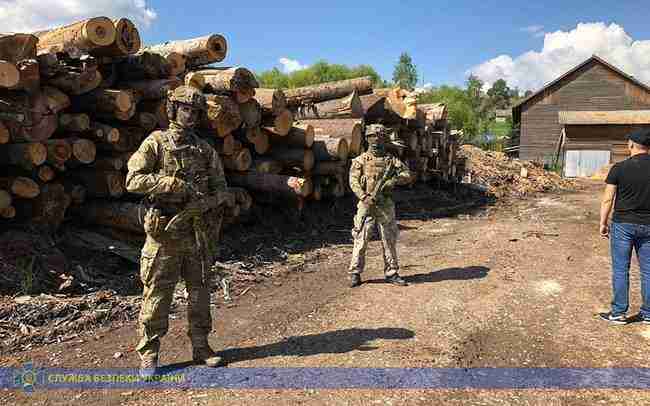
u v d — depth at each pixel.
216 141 7.10
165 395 3.25
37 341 4.07
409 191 13.27
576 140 26.84
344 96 11.52
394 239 5.75
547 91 30.78
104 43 5.81
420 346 4.02
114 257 5.84
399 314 4.78
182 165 3.40
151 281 3.42
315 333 4.32
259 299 5.31
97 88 6.09
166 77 6.74
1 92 5.26
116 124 6.39
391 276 5.76
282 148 8.32
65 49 5.63
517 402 3.16
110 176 6.10
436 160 14.29
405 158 12.59
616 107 29.48
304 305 5.09
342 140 8.45
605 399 3.20
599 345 4.06
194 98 3.39
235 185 8.04
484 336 4.26
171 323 4.58
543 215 11.76
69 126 5.72
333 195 9.59
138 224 5.92
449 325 4.49
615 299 4.55
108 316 4.59
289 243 7.79
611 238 4.61
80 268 5.35
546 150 31.03
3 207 5.30
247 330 4.41
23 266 5.00
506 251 7.45
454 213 12.05
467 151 21.62
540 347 4.03
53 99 5.50
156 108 6.45
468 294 5.38
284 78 43.88
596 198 15.23
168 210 3.41
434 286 5.69
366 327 4.45
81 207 6.36
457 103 41.72
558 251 7.47
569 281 5.89
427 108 14.48
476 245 7.96
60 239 5.84
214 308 5.01
